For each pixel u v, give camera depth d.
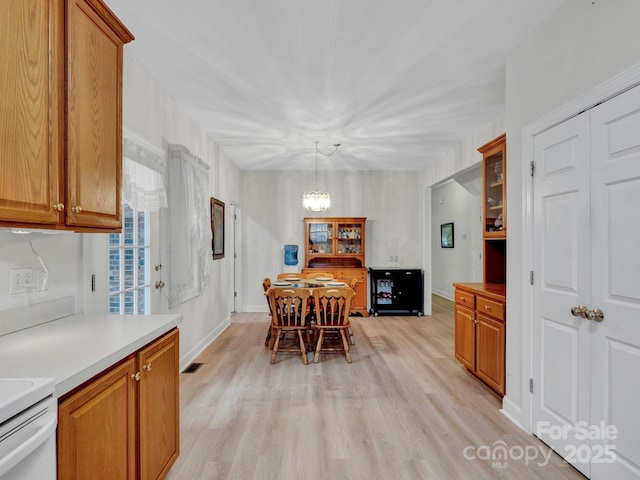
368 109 3.38
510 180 2.43
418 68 2.62
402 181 6.09
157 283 2.89
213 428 2.24
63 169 1.29
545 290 2.06
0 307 1.43
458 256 6.96
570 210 1.86
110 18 1.55
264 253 6.02
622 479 1.54
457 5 1.93
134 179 2.38
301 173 6.03
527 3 1.92
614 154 1.58
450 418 2.38
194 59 2.50
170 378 1.71
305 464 1.88
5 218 1.04
